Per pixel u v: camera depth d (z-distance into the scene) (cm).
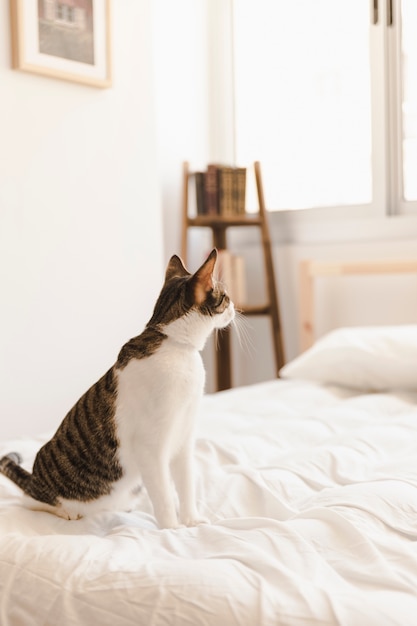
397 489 111
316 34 300
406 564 88
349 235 292
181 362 115
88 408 118
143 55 249
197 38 322
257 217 302
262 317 320
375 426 167
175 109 310
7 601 87
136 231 248
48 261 221
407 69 277
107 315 239
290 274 311
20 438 171
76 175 228
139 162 249
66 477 116
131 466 116
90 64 228
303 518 104
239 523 104
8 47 207
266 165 322
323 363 224
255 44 319
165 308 119
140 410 113
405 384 209
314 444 160
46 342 221
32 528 113
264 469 136
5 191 209
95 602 82
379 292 284
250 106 324
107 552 94
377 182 285
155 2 299
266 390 221
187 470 119
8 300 211
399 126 280
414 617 75
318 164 305
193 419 118
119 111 241
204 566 84
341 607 76
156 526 119
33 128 215
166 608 79
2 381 210
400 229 277
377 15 278
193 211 318
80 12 224
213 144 330
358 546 92
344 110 295
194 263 322
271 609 76
